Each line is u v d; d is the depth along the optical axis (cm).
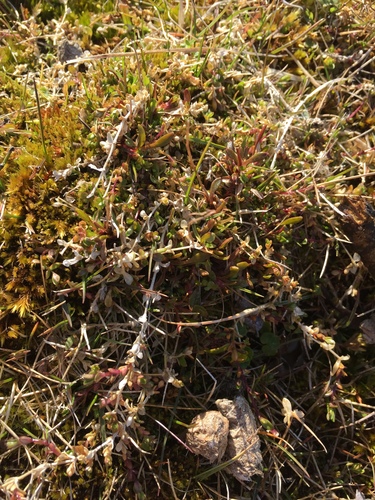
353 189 36
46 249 29
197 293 31
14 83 35
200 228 30
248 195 32
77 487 29
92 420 29
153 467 30
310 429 32
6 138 33
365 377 34
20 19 39
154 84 32
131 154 30
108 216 29
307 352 34
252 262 30
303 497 32
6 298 29
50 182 30
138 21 39
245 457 29
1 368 29
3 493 28
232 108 36
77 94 33
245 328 31
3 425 28
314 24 38
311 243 34
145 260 29
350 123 38
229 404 30
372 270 33
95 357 29
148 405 30
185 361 30
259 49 38
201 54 37
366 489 32
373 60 40
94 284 29
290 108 36
